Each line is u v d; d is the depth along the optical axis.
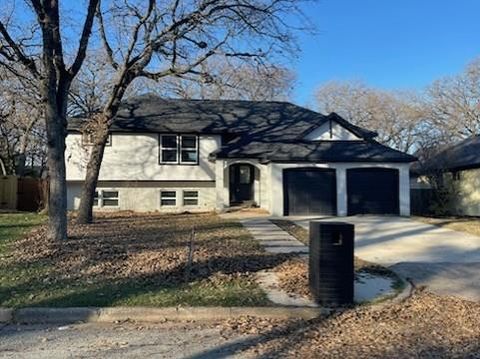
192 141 26.64
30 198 27.45
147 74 17.81
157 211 26.03
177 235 14.97
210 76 18.22
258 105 29.81
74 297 7.64
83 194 18.50
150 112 27.11
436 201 27.92
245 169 26.91
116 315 7.05
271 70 18.31
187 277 8.84
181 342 6.03
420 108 52.03
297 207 22.77
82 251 11.27
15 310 7.02
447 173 28.86
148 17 16.23
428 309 7.54
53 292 7.92
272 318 7.13
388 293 8.40
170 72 17.75
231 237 14.79
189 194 26.62
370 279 9.45
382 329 6.58
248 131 26.72
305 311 7.27
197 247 12.45
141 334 6.36
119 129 25.48
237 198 26.78
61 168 12.63
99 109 25.92
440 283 9.32
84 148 24.72
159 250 11.74
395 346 5.89
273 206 22.61
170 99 28.89
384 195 23.16
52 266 9.79
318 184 22.92
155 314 7.08
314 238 7.91
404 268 10.66
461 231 17.11
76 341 6.05
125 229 16.44
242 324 6.79
